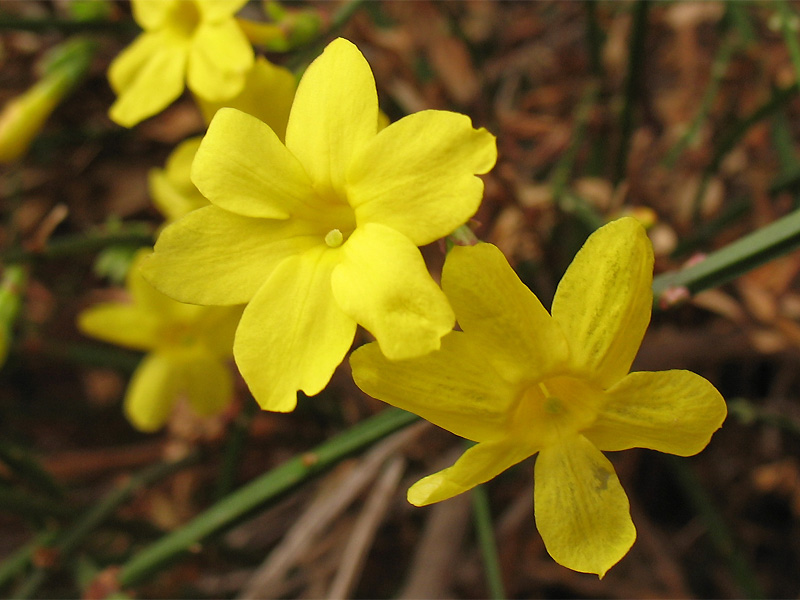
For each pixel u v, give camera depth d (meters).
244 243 0.07
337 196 0.07
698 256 0.07
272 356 0.06
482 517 0.09
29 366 0.15
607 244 0.06
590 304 0.06
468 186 0.06
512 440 0.06
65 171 0.15
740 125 0.11
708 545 0.12
